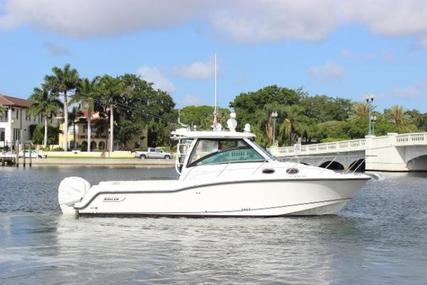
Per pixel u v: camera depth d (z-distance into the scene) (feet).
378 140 208.54
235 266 42.68
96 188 64.95
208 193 63.00
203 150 65.98
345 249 49.29
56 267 42.11
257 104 384.88
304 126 302.66
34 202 89.97
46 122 315.37
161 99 373.61
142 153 276.41
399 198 98.84
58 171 208.54
